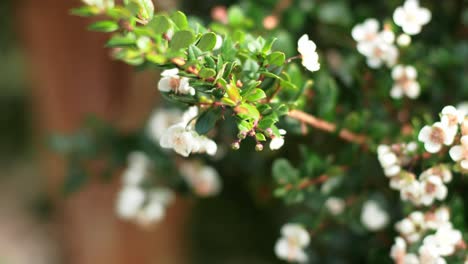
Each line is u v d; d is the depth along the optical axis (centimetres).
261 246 76
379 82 37
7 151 106
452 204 34
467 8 40
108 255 66
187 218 74
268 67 31
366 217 38
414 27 34
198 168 42
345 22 39
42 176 103
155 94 49
